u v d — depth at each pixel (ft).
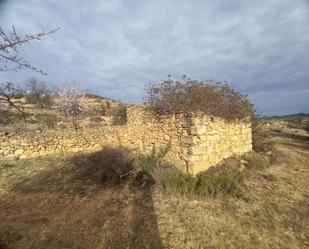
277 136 74.59
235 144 35.40
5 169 34.88
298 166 36.94
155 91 35.04
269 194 24.80
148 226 17.39
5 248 15.15
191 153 28.78
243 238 16.89
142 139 39.60
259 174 30.45
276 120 120.88
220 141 32.35
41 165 37.01
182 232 16.80
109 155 38.09
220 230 17.47
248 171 30.40
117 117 81.46
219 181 24.84
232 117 34.27
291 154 44.52
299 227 19.22
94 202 22.34
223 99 33.27
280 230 18.45
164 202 21.20
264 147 41.86
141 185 26.05
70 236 16.37
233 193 23.26
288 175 31.68
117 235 16.35
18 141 41.98
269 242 16.84
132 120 42.96
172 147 31.89
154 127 36.40
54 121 76.13
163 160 31.17
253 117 42.98
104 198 23.20
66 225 17.93
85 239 15.97
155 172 26.66
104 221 18.33
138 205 20.95
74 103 88.38
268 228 18.53
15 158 40.63
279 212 21.20
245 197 22.82
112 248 15.05
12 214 20.29
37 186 27.78
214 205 21.18
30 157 41.68
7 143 41.39
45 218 19.30
